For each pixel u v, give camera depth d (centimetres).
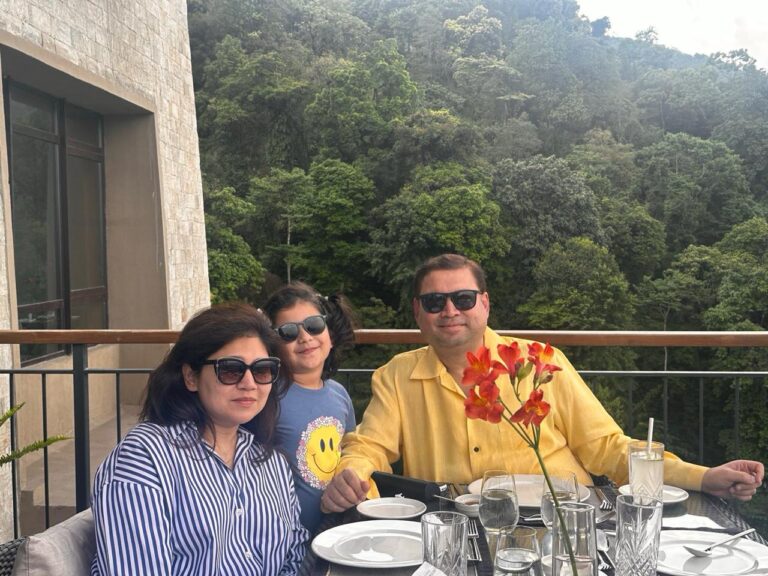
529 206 3350
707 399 3050
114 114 862
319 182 3447
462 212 3152
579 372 261
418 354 200
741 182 4144
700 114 5325
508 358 105
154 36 896
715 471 159
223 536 130
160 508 120
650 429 132
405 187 3338
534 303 3250
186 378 135
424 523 106
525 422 103
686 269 3541
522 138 4569
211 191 3391
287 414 177
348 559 126
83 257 806
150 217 873
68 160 774
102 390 793
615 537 112
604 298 3189
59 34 648
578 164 4238
